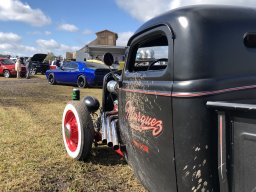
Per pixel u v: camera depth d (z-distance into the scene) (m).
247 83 2.56
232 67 2.57
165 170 2.75
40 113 8.88
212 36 2.55
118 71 4.69
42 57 34.38
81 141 4.69
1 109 9.45
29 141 5.92
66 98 12.68
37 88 16.92
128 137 3.51
